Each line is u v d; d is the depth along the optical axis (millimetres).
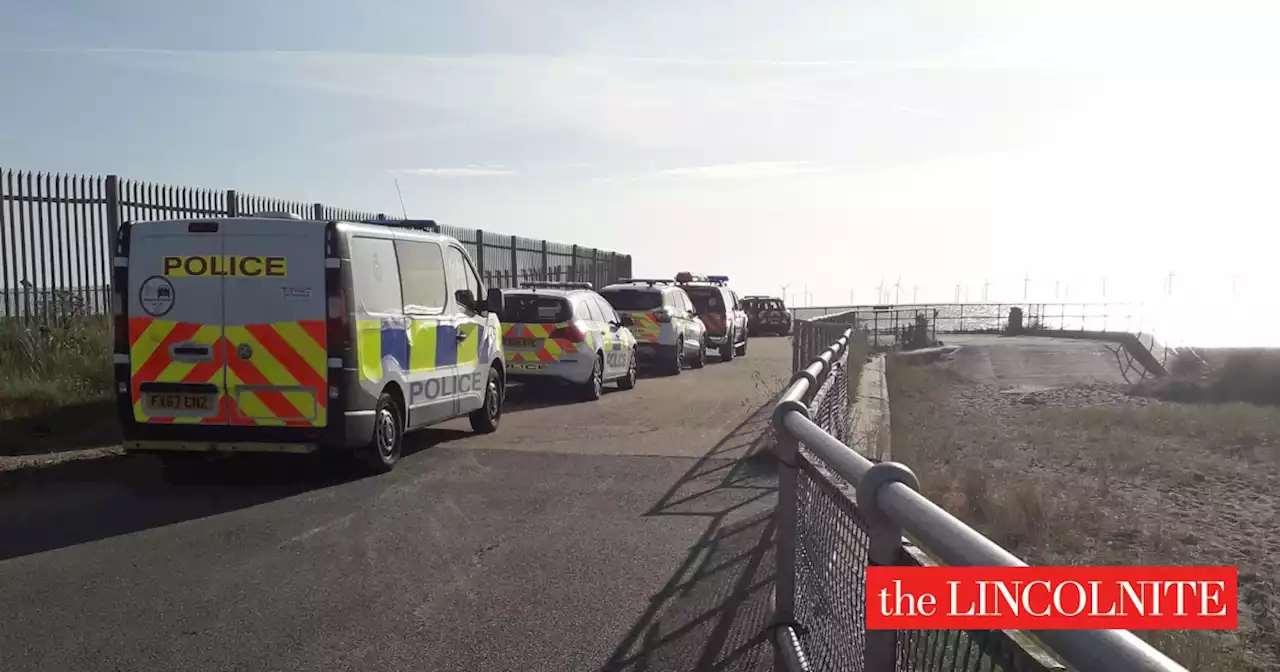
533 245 26438
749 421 13109
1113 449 12914
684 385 18484
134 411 8625
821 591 3562
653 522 7438
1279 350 25484
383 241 9367
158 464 9461
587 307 15977
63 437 10250
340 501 8047
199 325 8523
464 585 5855
